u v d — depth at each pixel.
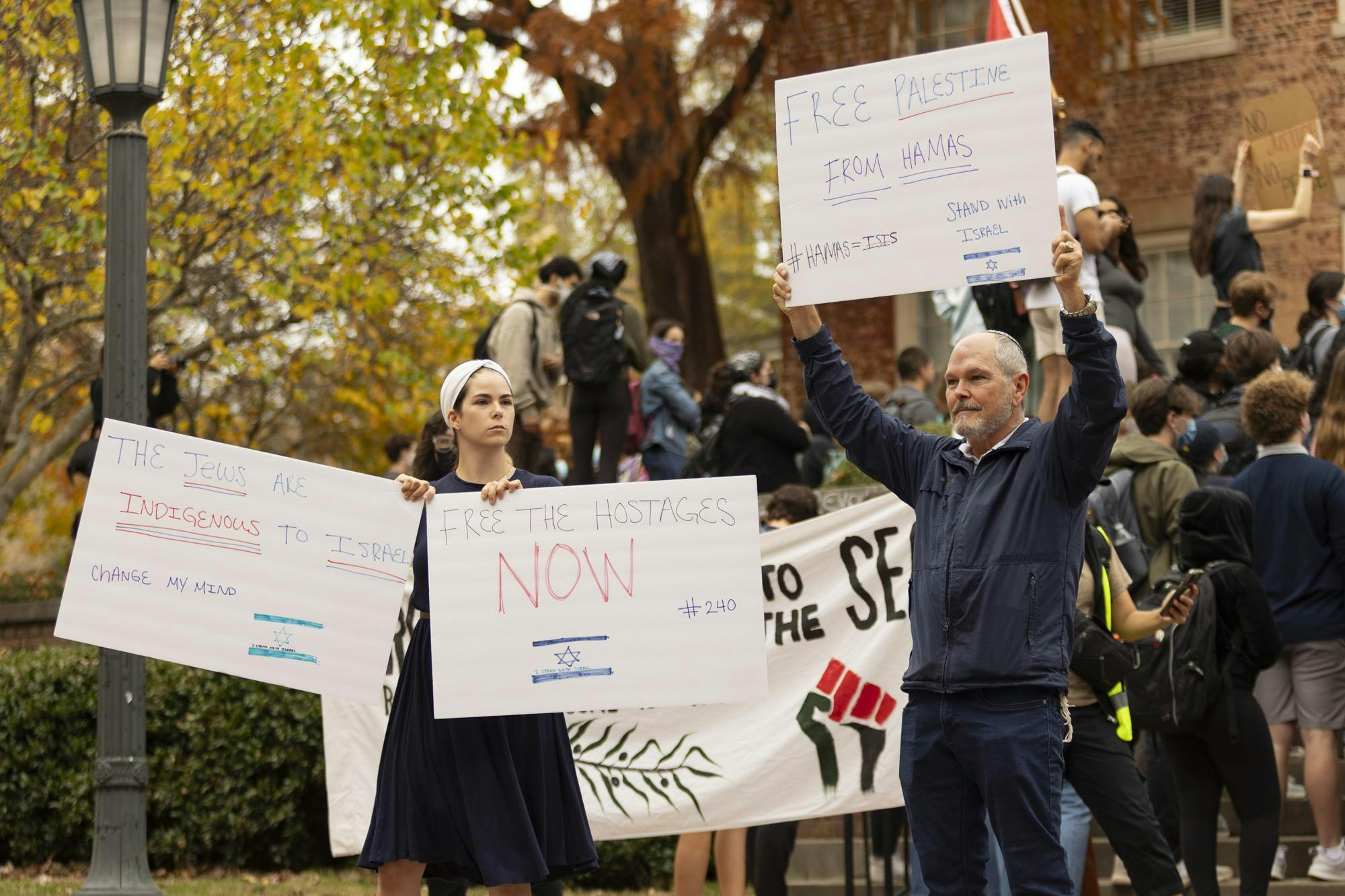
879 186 5.00
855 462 5.14
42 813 9.43
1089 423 4.51
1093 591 6.06
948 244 4.93
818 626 7.15
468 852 5.09
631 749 7.18
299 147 12.75
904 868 8.29
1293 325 15.78
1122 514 7.51
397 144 13.90
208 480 5.34
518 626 5.19
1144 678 6.43
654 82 15.97
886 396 12.65
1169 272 16.59
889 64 5.02
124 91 7.37
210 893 8.26
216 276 13.85
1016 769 4.50
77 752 9.41
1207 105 16.41
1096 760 5.94
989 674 4.55
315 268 13.60
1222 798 8.06
